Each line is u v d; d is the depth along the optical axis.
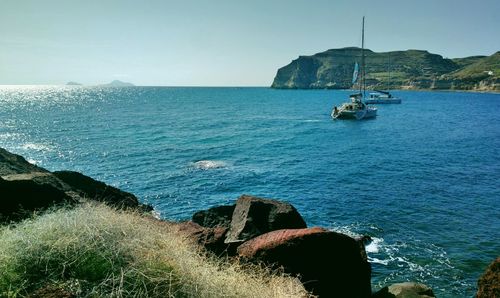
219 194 28.73
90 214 5.55
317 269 8.00
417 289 10.20
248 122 84.25
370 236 19.98
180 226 8.92
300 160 41.91
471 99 183.50
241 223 10.16
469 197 26.98
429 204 25.39
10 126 70.75
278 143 54.25
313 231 8.27
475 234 20.00
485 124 79.62
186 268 4.86
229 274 5.72
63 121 80.94
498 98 191.75
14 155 14.81
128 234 5.25
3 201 8.14
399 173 35.03
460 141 55.53
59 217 5.32
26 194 8.58
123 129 68.12
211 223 12.52
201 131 67.06
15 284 4.11
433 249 18.17
